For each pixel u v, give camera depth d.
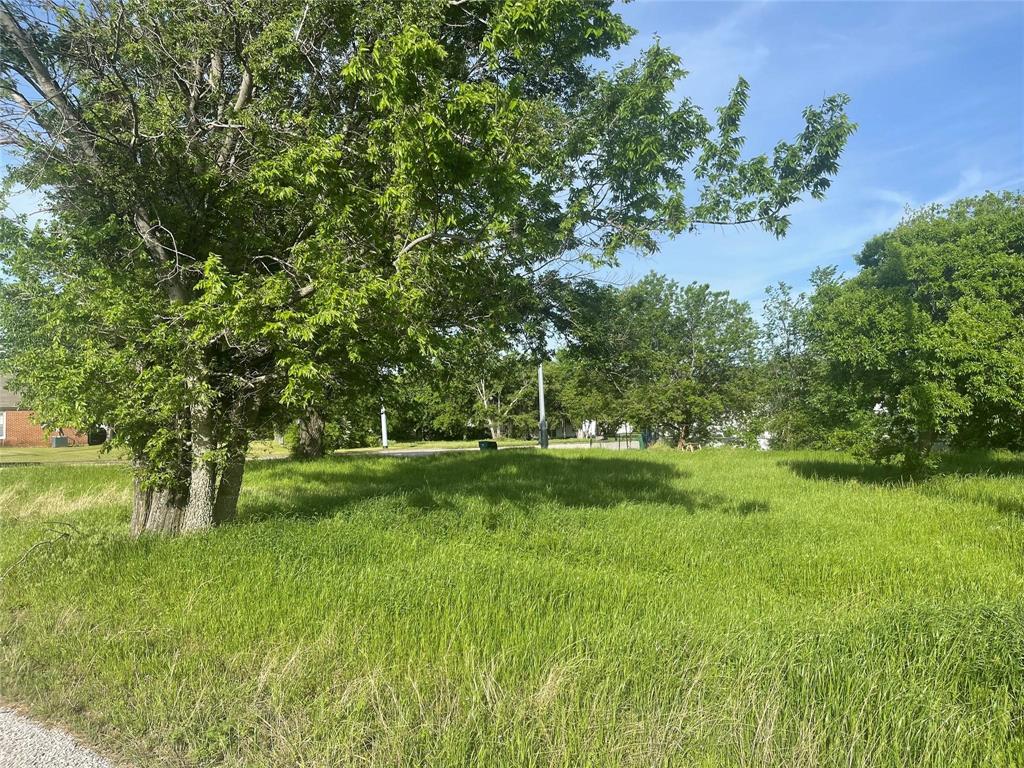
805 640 4.30
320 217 7.89
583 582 5.94
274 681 3.98
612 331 15.77
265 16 8.38
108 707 3.84
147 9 8.16
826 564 6.91
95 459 31.77
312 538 7.53
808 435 28.23
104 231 8.16
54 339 7.51
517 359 13.93
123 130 8.57
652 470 17.56
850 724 3.42
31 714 3.87
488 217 7.81
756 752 3.17
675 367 32.47
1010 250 14.70
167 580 6.11
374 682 3.78
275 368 8.82
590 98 8.80
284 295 7.29
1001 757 3.24
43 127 8.45
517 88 6.89
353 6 7.94
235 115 8.43
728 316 33.09
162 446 8.18
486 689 3.68
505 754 3.18
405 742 3.29
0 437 46.22
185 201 8.98
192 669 4.23
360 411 11.42
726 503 11.38
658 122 8.10
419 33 6.23
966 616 4.59
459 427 62.62
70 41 8.24
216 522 9.07
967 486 12.54
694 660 4.10
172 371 7.70
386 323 7.77
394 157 7.45
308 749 3.31
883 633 4.40
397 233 8.22
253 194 8.74
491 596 5.33
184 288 8.74
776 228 8.45
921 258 14.23
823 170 8.27
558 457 23.34
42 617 5.36
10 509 12.65
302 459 24.52
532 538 8.34
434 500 11.16
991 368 12.60
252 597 5.51
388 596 5.35
